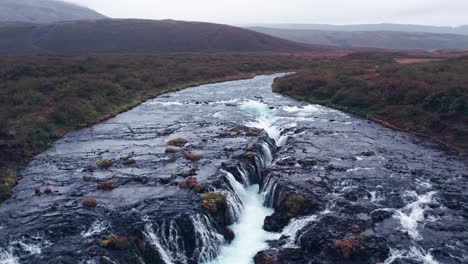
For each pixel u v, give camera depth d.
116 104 54.12
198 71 87.06
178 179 27.27
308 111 51.19
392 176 28.50
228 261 20.91
